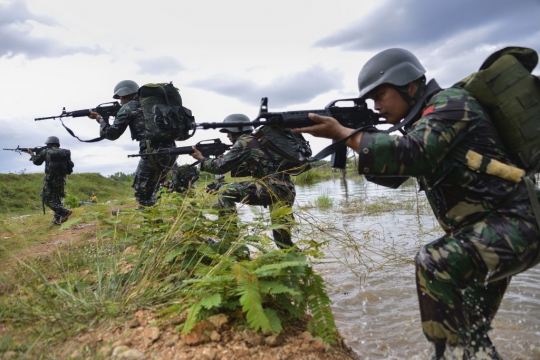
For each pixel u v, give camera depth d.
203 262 3.80
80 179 23.81
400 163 2.07
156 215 4.22
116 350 2.38
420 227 7.05
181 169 5.81
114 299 3.08
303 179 22.86
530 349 3.06
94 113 7.23
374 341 3.31
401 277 4.86
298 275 2.86
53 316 2.77
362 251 5.93
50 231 7.96
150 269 3.43
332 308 4.05
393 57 2.46
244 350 2.40
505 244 2.11
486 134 2.19
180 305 2.84
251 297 2.45
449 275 2.19
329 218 8.89
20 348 2.37
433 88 2.41
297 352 2.46
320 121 2.40
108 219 4.14
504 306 3.87
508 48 2.26
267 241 3.47
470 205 2.23
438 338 2.26
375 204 10.71
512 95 2.16
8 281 3.26
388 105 2.51
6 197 16.33
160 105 6.21
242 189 4.83
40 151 9.52
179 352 2.37
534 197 2.11
